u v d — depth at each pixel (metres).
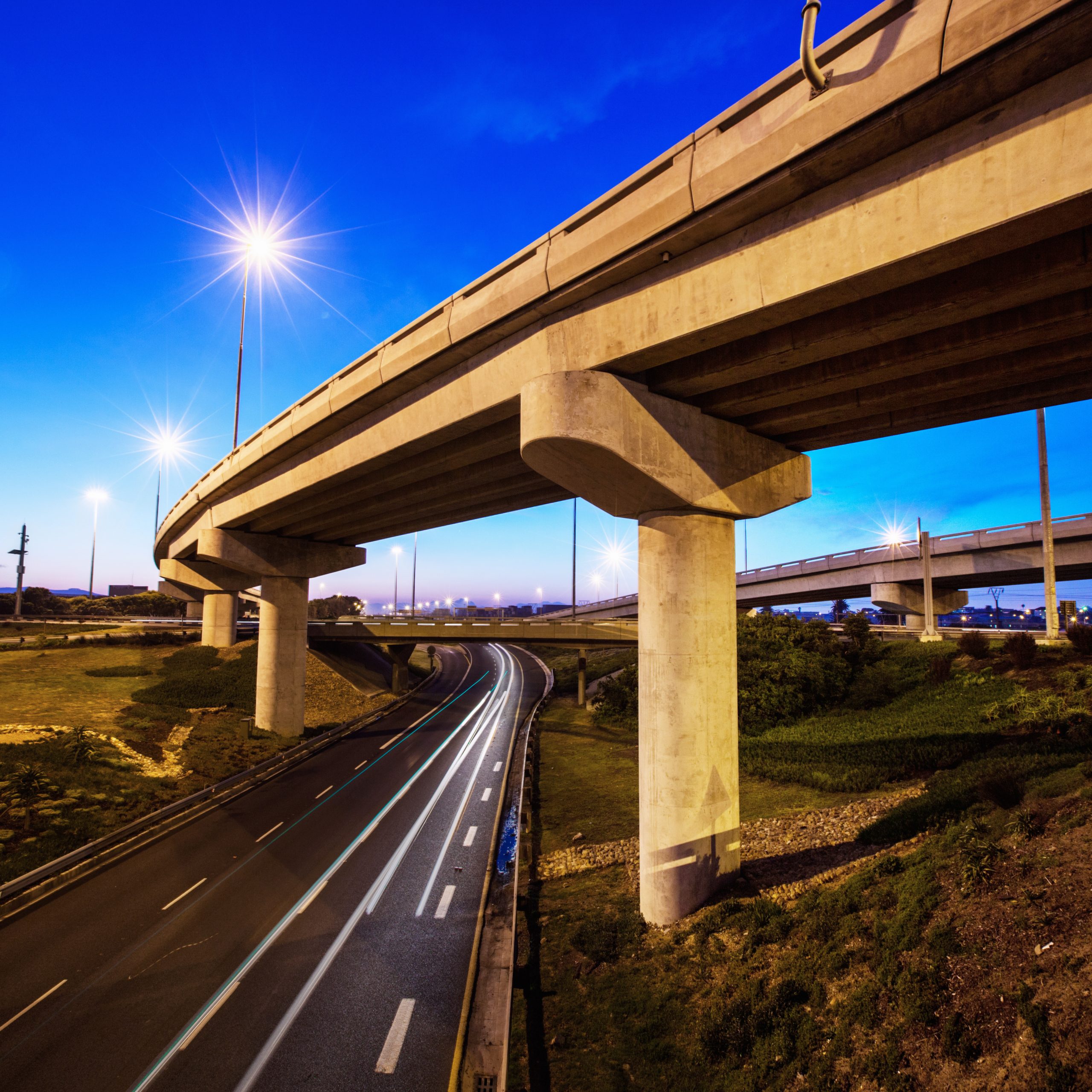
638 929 12.82
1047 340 9.91
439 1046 9.76
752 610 64.62
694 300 10.53
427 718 41.94
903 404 12.98
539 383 12.42
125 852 18.30
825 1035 8.20
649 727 13.80
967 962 7.96
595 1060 9.16
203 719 35.38
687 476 13.34
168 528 49.72
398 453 19.19
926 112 7.56
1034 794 11.61
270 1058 9.52
